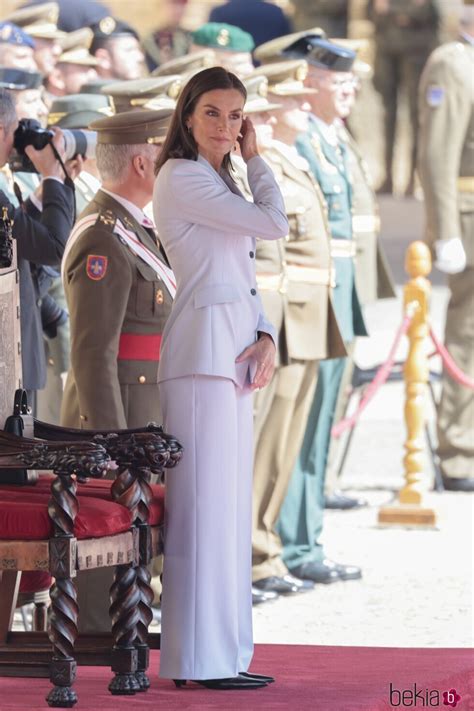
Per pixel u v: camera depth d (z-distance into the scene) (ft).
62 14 108.37
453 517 105.91
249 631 57.21
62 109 82.53
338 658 62.95
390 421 138.41
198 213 55.16
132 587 54.44
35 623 63.67
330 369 88.48
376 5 284.41
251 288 56.34
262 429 83.41
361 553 94.73
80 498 53.52
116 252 63.67
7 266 56.49
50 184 65.16
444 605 82.12
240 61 103.65
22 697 53.31
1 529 50.80
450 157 110.22
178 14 208.44
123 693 54.24
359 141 289.74
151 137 64.34
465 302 114.21
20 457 50.90
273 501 84.23
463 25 112.57
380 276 104.12
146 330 64.75
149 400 64.85
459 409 115.24
